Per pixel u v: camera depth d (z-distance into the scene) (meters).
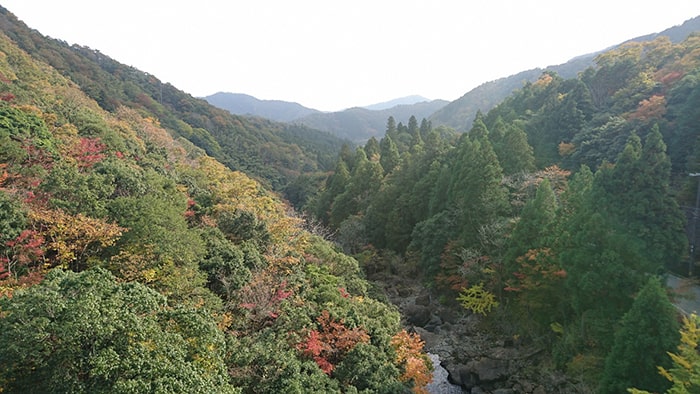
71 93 47.47
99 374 9.94
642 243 22.92
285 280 23.31
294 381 15.75
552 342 28.23
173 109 116.56
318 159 133.38
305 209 77.56
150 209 20.36
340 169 71.19
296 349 18.59
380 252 51.56
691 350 14.30
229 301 20.34
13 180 20.34
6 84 33.41
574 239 24.34
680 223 24.56
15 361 9.97
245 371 15.86
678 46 56.78
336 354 20.31
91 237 17.97
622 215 24.72
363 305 25.45
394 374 20.11
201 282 19.25
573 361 24.28
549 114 54.06
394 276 47.56
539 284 27.77
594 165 43.28
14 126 25.19
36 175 20.83
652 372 16.91
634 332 17.69
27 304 10.55
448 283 39.03
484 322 35.16
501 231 33.44
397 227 50.91
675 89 43.03
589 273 22.50
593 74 60.91
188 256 19.12
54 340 10.36
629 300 21.50
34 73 46.81
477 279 35.41
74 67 86.69
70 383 9.97
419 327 37.09
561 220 27.83
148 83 126.44
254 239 27.02
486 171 37.75
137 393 9.90
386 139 75.88
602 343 22.30
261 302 20.67
